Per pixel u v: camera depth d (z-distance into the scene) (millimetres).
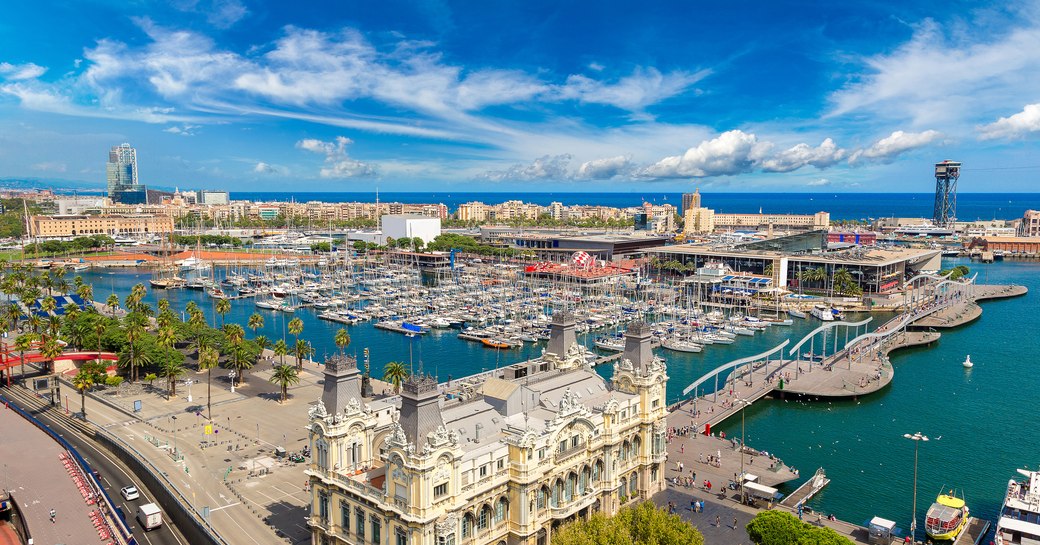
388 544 105000
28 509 133375
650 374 143250
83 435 179000
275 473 154500
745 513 138750
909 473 163250
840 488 155250
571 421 124875
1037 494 130500
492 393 129000
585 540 105312
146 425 183875
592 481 132000
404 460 100688
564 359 151750
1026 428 192625
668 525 110500
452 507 104438
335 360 114875
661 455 146750
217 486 147125
